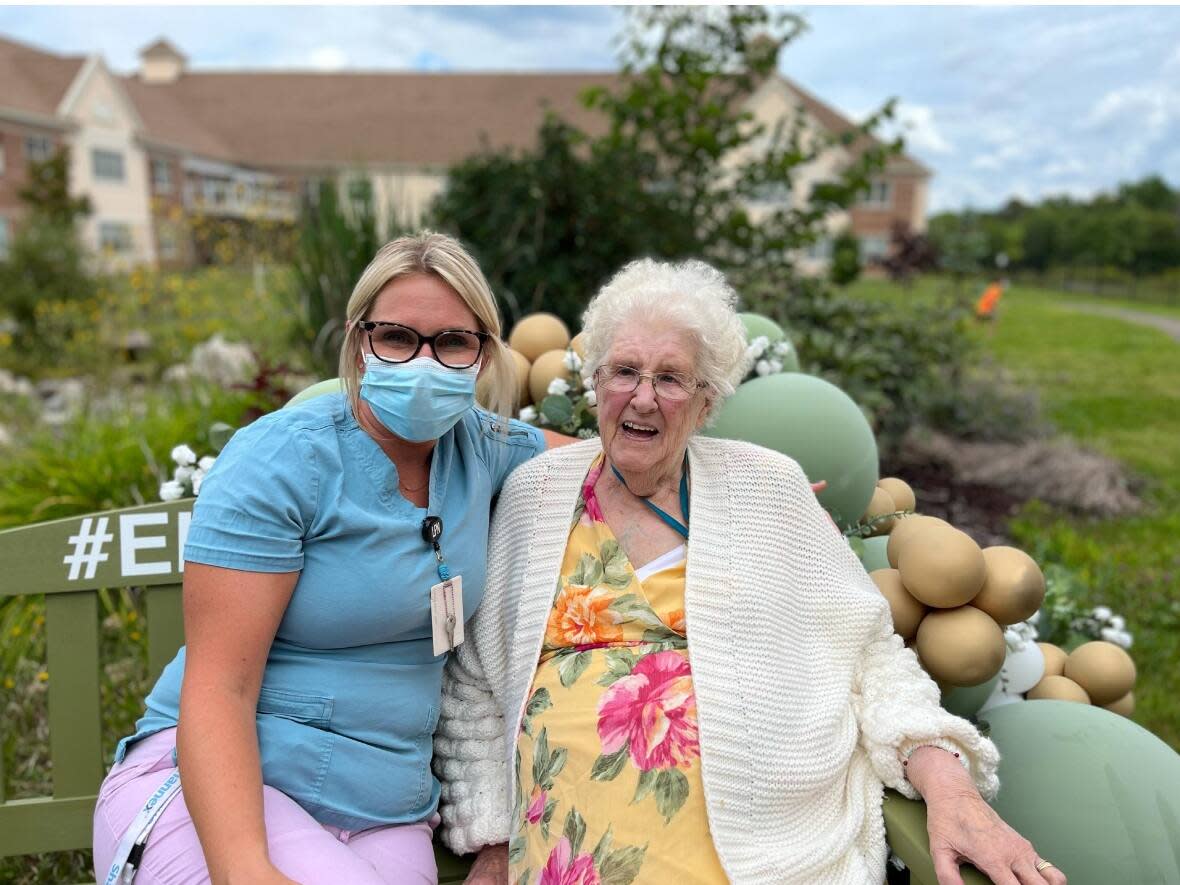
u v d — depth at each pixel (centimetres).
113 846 157
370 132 3406
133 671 315
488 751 186
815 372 499
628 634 176
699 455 192
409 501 168
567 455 194
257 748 152
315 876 144
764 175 618
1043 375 1160
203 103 3725
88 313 1075
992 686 212
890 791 173
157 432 439
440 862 186
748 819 160
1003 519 563
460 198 597
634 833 156
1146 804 170
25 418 708
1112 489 624
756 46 614
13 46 3020
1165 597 447
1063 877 137
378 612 160
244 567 150
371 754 164
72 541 193
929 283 2292
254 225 1249
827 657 181
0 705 287
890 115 602
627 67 631
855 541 232
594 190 570
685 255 582
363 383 162
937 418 707
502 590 188
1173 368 1255
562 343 280
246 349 732
